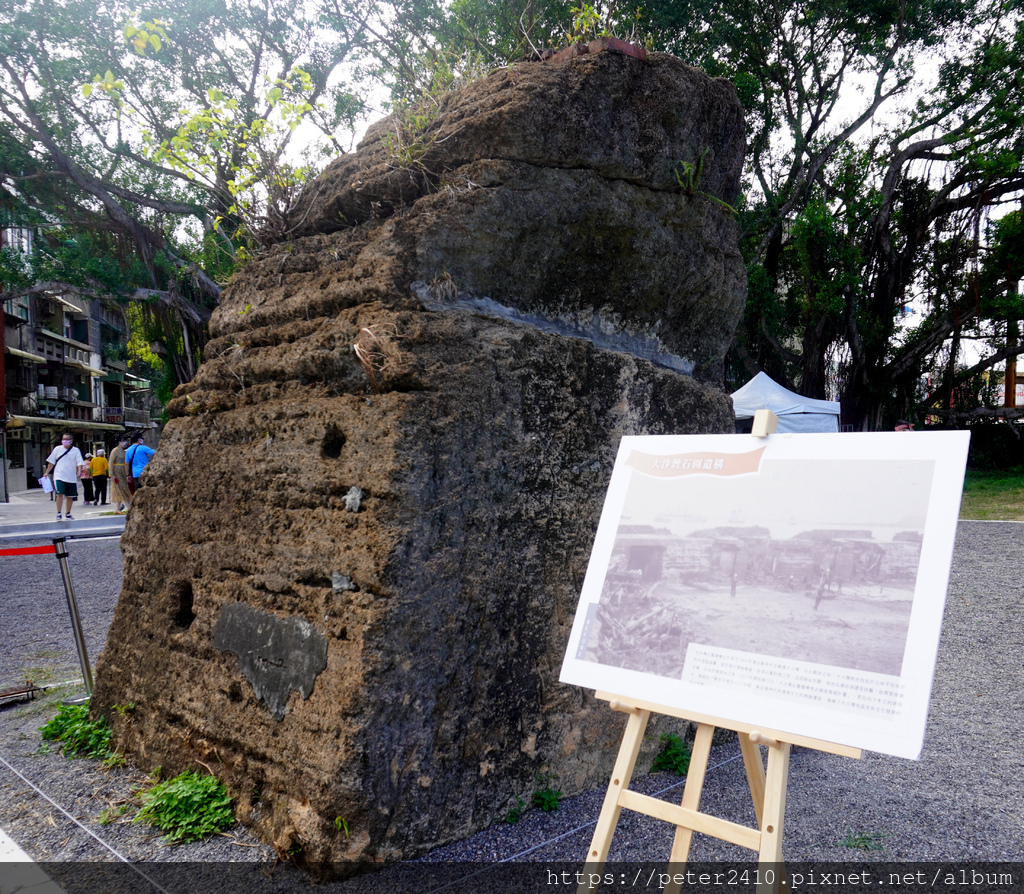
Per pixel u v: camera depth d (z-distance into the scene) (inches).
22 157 561.9
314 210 139.5
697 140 135.2
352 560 99.1
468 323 110.1
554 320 127.8
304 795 94.9
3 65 519.5
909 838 101.3
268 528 112.8
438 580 100.9
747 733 74.7
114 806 112.7
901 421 725.9
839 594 77.5
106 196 576.7
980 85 677.3
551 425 116.7
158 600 129.3
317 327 119.3
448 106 132.6
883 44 687.7
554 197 119.0
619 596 90.2
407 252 112.5
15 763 130.0
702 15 601.9
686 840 75.7
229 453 125.0
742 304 152.4
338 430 108.4
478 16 365.4
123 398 1983.3
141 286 627.5
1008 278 695.7
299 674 100.9
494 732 106.2
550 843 100.7
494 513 108.5
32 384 1333.7
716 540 87.4
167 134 441.4
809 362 717.9
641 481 96.7
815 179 748.6
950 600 247.3
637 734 82.7
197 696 116.3
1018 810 109.2
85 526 434.3
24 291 589.9
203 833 103.0
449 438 103.8
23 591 299.0
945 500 75.7
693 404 138.6
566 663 89.9
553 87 117.0
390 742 94.8
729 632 81.3
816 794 116.3
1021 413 747.4
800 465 86.4
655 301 138.6
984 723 145.5
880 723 68.8
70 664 196.7
